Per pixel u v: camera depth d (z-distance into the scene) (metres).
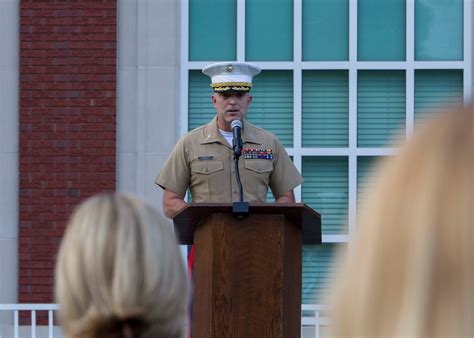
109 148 18.34
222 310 10.16
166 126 18.45
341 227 18.62
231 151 13.23
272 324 10.16
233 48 18.86
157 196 18.39
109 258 3.85
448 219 3.16
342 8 18.86
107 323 3.84
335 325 3.25
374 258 3.23
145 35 18.52
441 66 18.77
